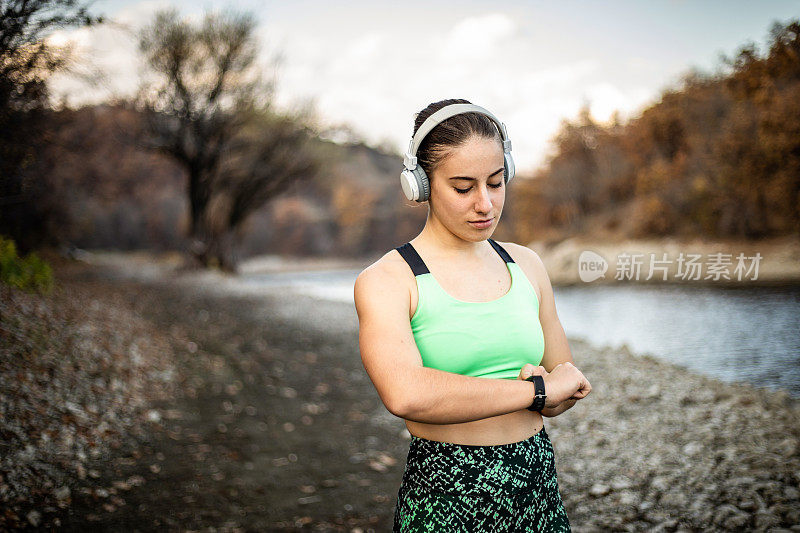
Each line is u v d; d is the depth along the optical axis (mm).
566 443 4594
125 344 6570
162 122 23969
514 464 1340
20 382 4449
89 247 48250
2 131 5855
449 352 1326
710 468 3730
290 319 12789
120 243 51219
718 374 7781
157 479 3756
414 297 1341
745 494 3279
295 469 4262
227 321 11570
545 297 1564
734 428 4484
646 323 13930
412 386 1185
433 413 1194
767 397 5633
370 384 7176
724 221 27641
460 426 1348
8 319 5578
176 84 22578
